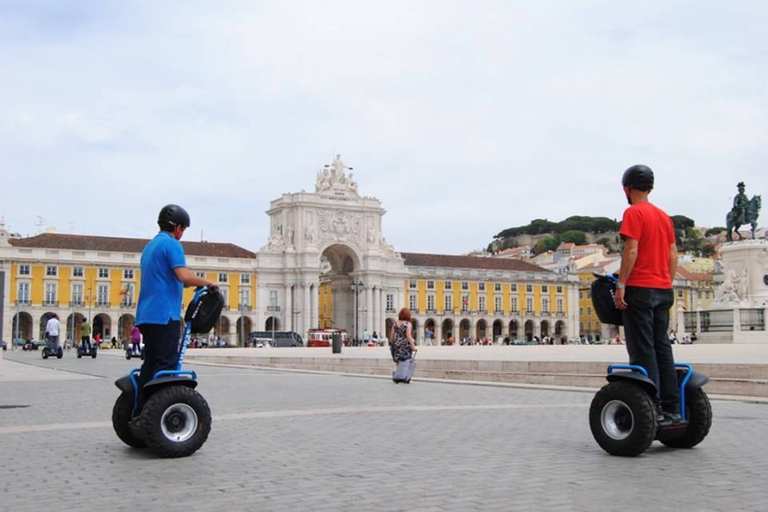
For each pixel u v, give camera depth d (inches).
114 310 2192.4
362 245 2479.1
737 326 955.3
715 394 366.0
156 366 192.4
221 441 209.8
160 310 191.6
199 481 156.6
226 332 2354.8
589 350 941.2
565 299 2822.3
